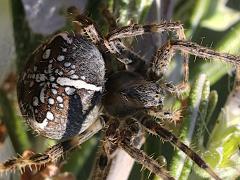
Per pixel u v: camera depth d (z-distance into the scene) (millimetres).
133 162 89
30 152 88
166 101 95
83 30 90
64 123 86
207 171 82
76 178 92
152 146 87
